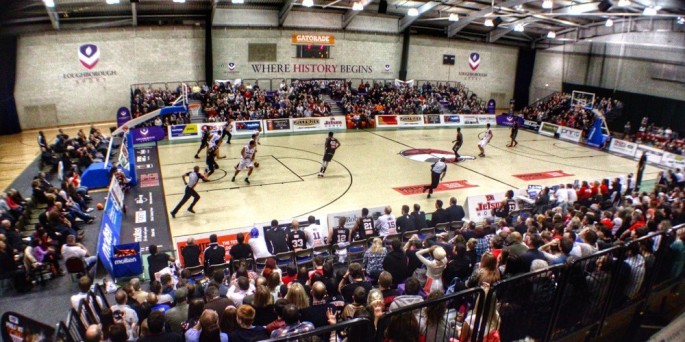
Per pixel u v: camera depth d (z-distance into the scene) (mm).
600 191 14109
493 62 38875
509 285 4547
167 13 25578
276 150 21375
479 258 8430
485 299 4285
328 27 30641
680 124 29297
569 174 19375
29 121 23031
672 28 29016
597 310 5609
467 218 13203
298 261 9102
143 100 23938
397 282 6914
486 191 16297
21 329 4883
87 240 11188
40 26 21938
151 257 8742
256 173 17500
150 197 14508
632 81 32094
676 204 10453
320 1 28016
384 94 31094
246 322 4414
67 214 11234
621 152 25000
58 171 15883
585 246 6691
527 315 4848
